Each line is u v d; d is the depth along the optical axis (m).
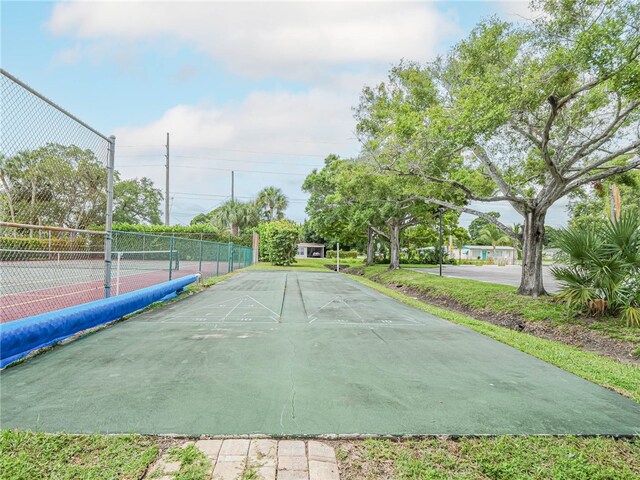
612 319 7.29
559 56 6.36
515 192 11.76
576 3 6.48
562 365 4.63
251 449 2.48
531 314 8.51
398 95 12.47
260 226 38.38
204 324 6.74
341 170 18.92
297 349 5.10
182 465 2.28
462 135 7.77
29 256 7.02
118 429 2.71
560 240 8.26
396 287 16.59
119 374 3.93
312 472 2.26
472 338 6.08
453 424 2.91
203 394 3.40
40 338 4.30
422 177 11.41
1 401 3.19
